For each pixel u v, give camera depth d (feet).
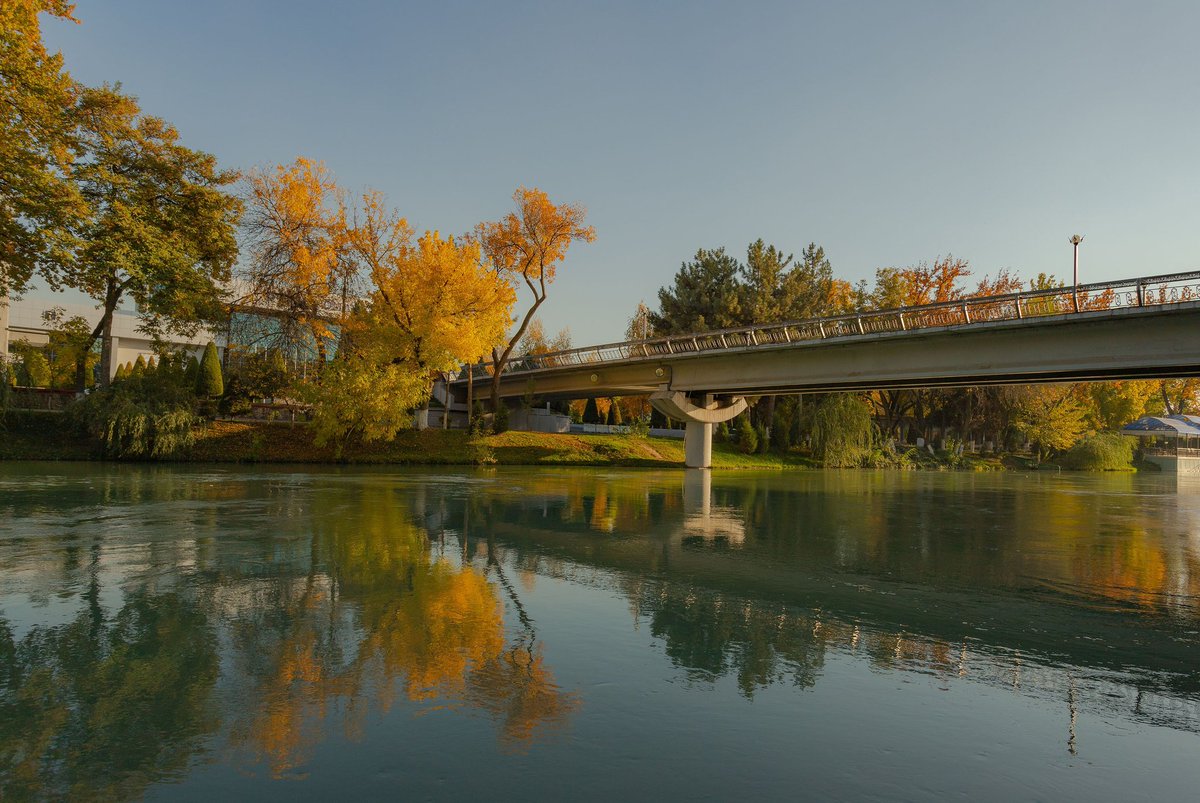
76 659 19.12
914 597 28.96
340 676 18.06
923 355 104.78
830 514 61.41
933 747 14.70
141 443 102.83
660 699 16.98
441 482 85.66
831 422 175.73
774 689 17.90
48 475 77.87
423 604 25.55
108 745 13.94
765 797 12.28
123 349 253.85
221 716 15.43
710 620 24.52
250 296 124.26
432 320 125.18
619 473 121.19
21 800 11.69
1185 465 228.02
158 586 27.73
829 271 215.10
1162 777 13.52
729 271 213.46
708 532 47.39
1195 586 32.32
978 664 20.44
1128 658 21.30
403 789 12.25
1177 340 78.38
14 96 84.33
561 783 12.58
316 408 118.21
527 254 151.23
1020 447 245.24
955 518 60.44
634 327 239.91
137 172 108.37
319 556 34.53
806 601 27.81
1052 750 14.70
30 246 96.68
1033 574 34.73
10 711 15.64
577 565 34.22
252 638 21.15
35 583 28.04
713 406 153.89
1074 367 87.25
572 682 18.02
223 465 105.09
